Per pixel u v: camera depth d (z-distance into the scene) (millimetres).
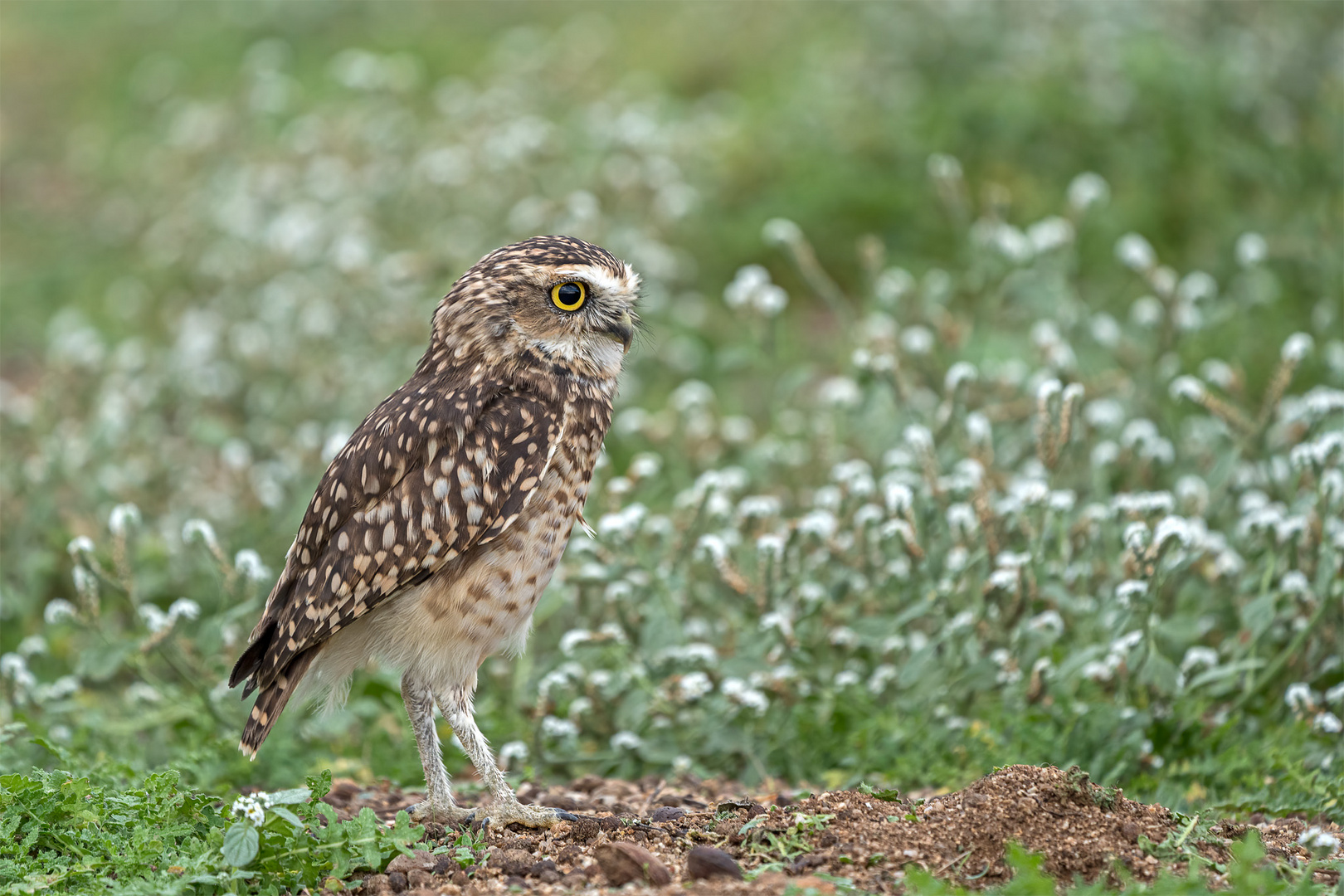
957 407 11055
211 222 20359
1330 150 18391
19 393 18141
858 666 10820
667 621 9938
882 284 13836
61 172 25859
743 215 19547
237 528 13102
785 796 8055
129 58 29359
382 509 7887
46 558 12461
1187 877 6543
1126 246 12898
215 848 7195
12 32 31578
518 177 17625
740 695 9312
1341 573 9914
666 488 13242
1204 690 9781
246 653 8273
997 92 20016
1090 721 9203
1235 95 19234
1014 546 10641
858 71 21641
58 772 7762
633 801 8781
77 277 21312
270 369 16109
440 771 8047
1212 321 13484
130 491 13836
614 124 18922
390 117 20125
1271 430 11945
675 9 27516
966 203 18766
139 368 16297
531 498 7965
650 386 15984
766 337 13039
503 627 8102
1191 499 11133
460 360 8266
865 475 11180
